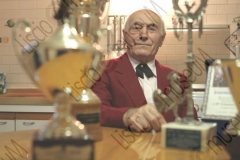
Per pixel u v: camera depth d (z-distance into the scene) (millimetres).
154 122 1022
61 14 890
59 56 496
